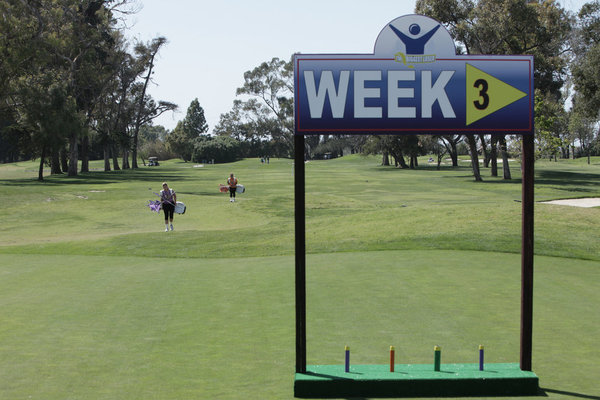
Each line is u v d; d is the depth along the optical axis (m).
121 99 96.56
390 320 9.20
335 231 21.11
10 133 67.75
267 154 158.88
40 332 8.82
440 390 6.25
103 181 64.81
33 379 6.73
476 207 23.55
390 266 14.03
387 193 46.44
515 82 6.86
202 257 17.61
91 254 18.34
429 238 18.16
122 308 10.41
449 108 6.88
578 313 9.68
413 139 100.94
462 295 10.94
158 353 7.75
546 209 22.55
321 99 6.79
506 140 65.31
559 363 7.20
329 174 79.94
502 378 6.23
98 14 74.62
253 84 136.50
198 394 6.23
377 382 6.22
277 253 17.77
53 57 69.50
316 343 8.02
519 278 12.59
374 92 6.83
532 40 64.94
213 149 143.00
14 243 21.69
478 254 15.75
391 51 6.83
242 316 9.72
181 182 62.56
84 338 8.48
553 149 52.81
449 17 64.94
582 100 50.38
